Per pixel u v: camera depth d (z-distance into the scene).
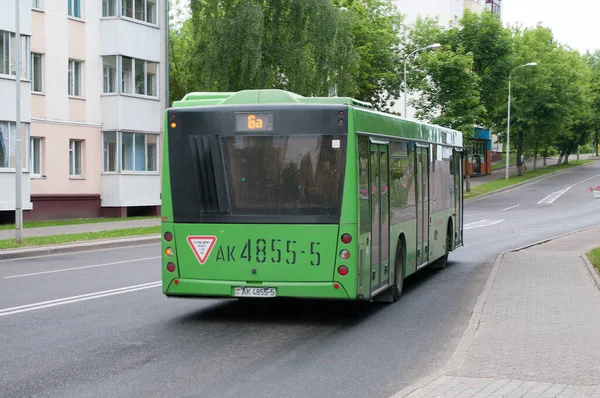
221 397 7.27
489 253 23.47
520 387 7.07
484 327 10.23
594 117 94.88
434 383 7.23
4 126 32.78
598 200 54.12
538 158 110.62
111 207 39.59
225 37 40.25
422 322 11.66
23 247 23.30
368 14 54.25
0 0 32.62
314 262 11.06
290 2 42.44
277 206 11.16
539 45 77.69
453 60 53.00
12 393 7.39
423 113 54.91
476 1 90.44
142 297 13.98
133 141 40.38
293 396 7.31
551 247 23.09
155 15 41.94
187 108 11.47
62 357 9.01
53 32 37.12
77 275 17.38
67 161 37.78
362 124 11.54
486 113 56.34
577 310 11.61
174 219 11.47
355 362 8.85
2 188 32.41
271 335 10.52
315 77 42.59
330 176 11.06
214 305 13.17
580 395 6.79
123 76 40.22
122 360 8.88
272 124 11.20
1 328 10.85
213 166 11.34
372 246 11.91
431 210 16.61
